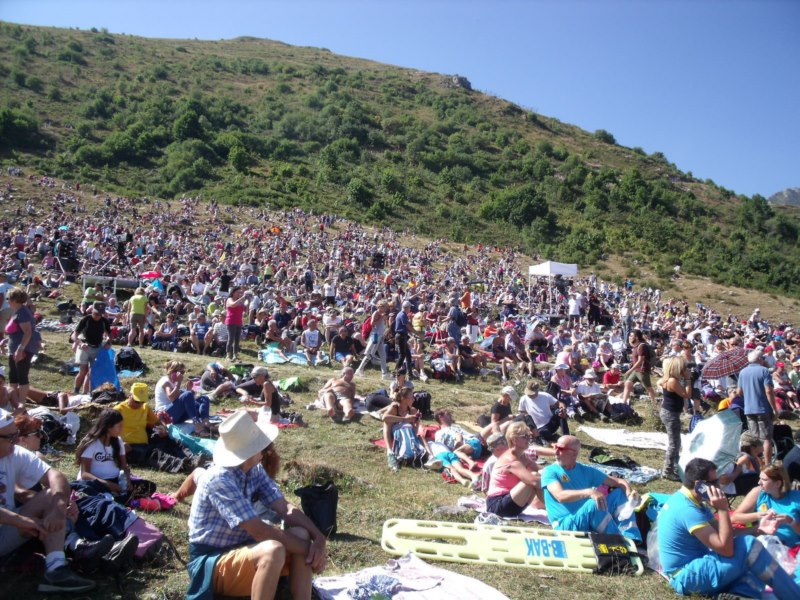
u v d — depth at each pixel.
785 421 14.98
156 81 118.06
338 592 4.86
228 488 4.43
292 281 29.83
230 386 11.88
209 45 164.38
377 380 14.94
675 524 5.40
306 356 16.67
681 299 54.41
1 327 11.55
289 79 134.88
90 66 119.38
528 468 7.13
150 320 17.08
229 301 15.53
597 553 5.71
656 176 109.19
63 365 12.52
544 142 111.31
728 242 82.62
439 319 21.72
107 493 5.83
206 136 94.00
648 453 11.03
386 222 74.81
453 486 8.21
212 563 4.33
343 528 6.30
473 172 99.62
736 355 10.93
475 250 61.91
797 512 5.86
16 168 64.88
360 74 145.62
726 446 7.18
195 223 51.38
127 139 85.12
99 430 6.22
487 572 5.53
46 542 4.70
